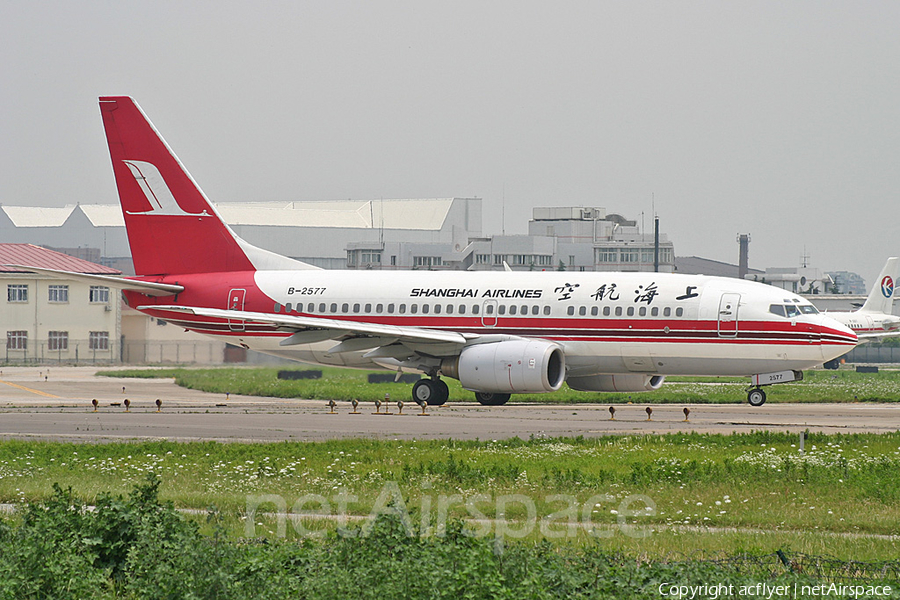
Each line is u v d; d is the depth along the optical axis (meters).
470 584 44.00
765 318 139.38
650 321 143.62
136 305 166.62
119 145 165.62
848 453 92.94
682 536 59.09
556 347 144.12
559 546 54.97
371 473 79.19
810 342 137.50
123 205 166.62
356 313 156.88
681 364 144.25
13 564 46.31
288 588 45.00
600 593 44.38
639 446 98.94
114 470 82.50
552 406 155.25
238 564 46.97
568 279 150.50
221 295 162.62
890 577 49.25
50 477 79.50
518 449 96.00
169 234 166.00
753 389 161.00
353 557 48.22
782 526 62.97
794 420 131.88
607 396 172.50
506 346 144.12
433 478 77.44
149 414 137.88
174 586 44.91
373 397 167.88
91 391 188.25
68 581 46.50
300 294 159.50
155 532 50.56
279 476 79.38
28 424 123.25
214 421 127.25
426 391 153.75
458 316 152.12
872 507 68.06
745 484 76.31
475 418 131.75
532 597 43.25
